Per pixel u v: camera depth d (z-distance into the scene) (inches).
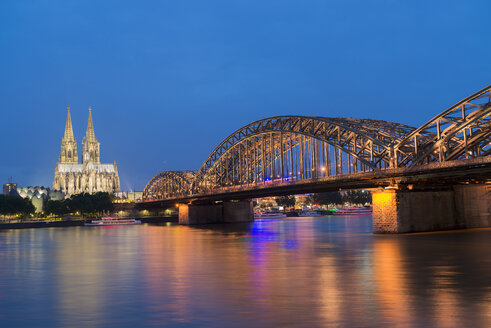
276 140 5629.9
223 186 7057.1
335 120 4424.2
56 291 1617.9
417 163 3575.3
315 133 4697.3
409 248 2738.7
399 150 3762.3
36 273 2098.9
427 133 3629.4
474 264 2084.2
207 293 1504.7
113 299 1451.8
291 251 2844.5
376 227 3853.3
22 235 5841.5
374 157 4010.8
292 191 5418.3
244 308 1277.1
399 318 1133.1
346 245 3147.1
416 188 3811.5
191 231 5733.3
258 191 5807.1
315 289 1528.1
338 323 1101.1
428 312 1187.9
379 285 1583.4
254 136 6013.8
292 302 1336.1
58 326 1148.5
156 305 1348.4
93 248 3508.9
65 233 6264.8
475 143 3371.1
